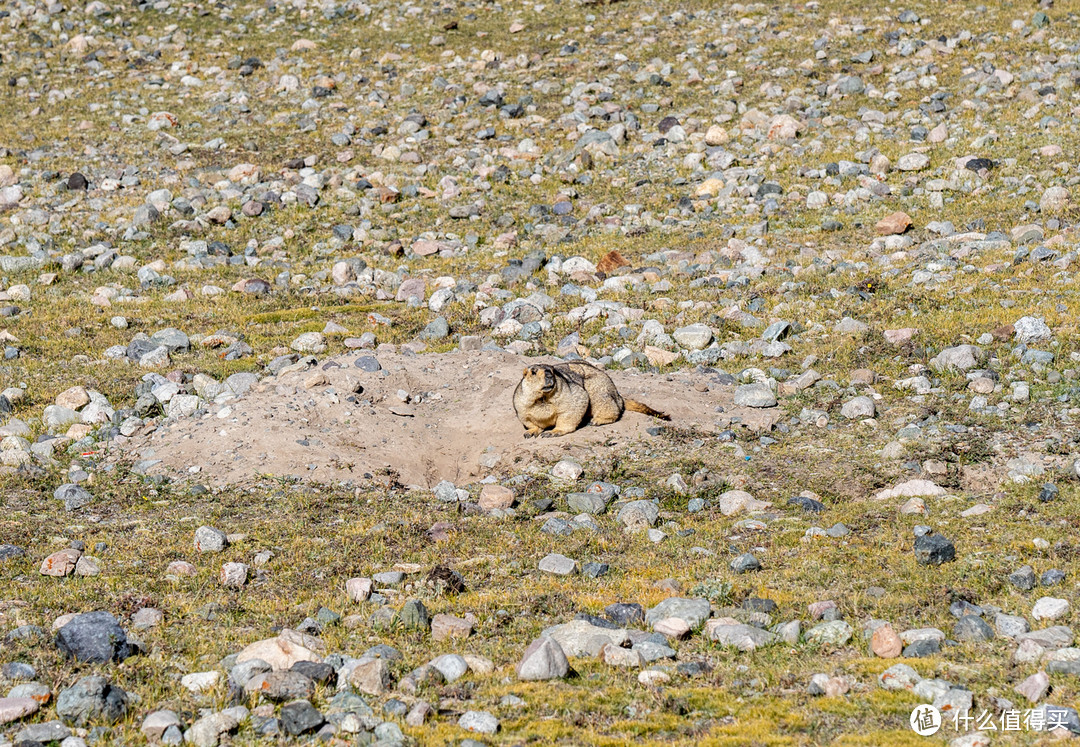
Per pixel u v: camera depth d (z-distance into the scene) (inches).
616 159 2079.2
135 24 2832.2
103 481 994.7
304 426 1091.3
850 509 860.6
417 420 1134.4
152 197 1952.5
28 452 1043.3
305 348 1370.6
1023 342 1198.9
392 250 1766.7
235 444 1052.5
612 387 1090.7
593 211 1871.3
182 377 1254.3
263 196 1972.2
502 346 1366.9
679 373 1228.5
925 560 736.3
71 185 2006.6
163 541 838.5
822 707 539.8
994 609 656.4
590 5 2837.1
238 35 2783.0
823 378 1186.0
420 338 1428.4
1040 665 573.0
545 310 1496.1
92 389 1225.4
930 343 1238.3
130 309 1556.3
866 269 1533.0
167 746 516.4
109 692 550.6
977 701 534.9
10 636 644.7
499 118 2273.6
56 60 2640.3
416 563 793.6
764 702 552.1
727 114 2201.0
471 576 767.1
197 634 665.6
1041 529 776.3
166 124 2294.5
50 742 516.7
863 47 2436.0
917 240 1628.9
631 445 1039.6
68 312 1537.9
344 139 2190.0
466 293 1587.1
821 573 732.0
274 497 950.4
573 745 508.1
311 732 528.4
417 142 2191.2
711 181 1920.5
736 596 698.2
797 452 1005.2
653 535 836.6
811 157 1985.7
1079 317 1231.5
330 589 744.3
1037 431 992.9
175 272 1710.1
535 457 1024.2
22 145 2198.6
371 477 1005.8
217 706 557.3
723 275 1556.3
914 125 2053.4
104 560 798.5
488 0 2935.5
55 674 594.9
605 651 611.5
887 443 1005.8
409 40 2701.8
